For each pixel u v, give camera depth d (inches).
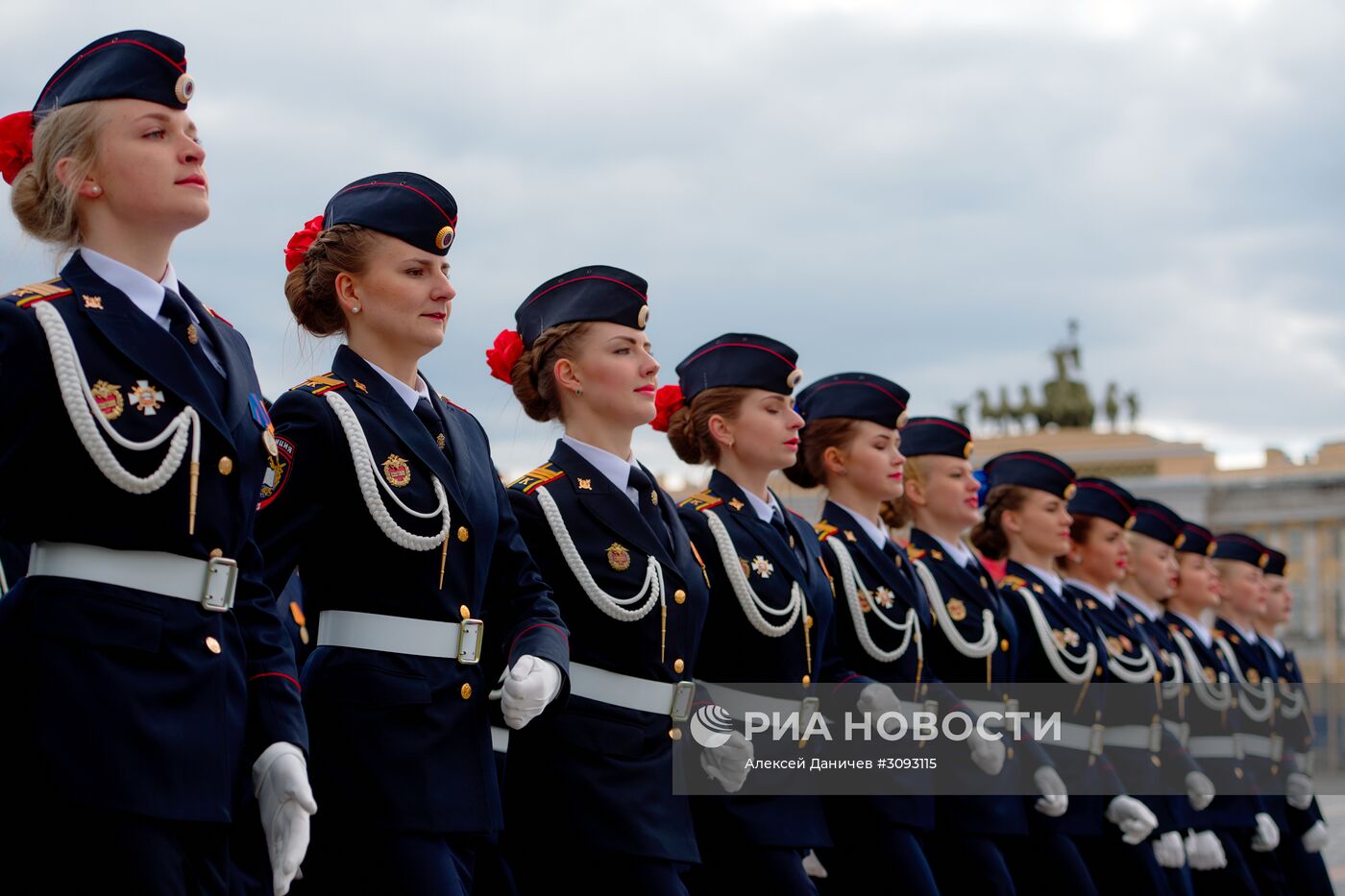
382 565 201.2
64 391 160.1
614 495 248.5
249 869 173.8
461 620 204.7
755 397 289.9
